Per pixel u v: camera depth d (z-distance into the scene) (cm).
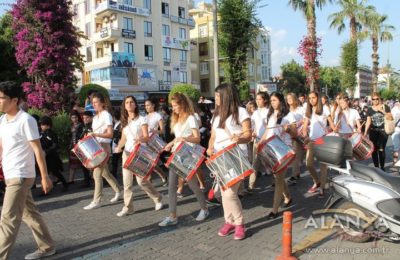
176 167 545
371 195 467
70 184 938
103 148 664
